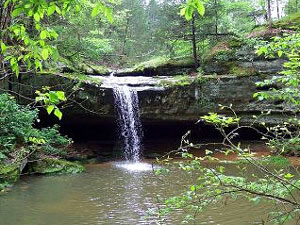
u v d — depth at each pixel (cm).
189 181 1055
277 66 1529
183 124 1712
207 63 1647
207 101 1578
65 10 272
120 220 728
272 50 476
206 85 1573
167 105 1588
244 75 1549
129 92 1569
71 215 762
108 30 3006
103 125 1714
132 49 3328
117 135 1708
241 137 1720
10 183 1028
